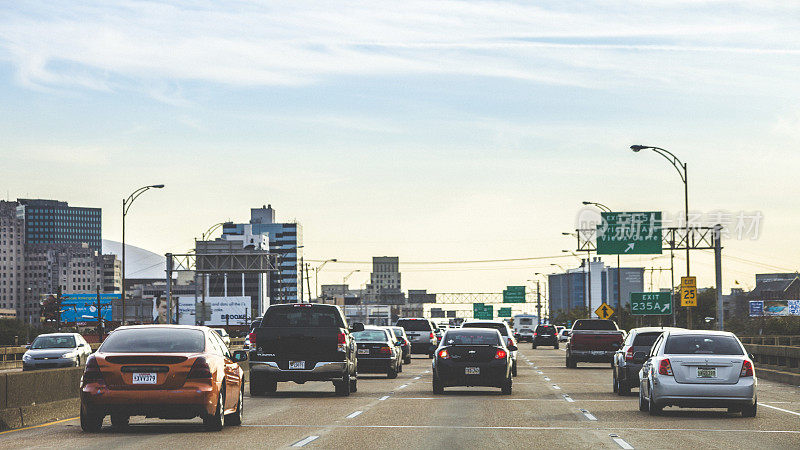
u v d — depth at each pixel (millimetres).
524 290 171375
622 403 25812
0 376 19000
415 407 24250
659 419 21031
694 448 15797
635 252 66812
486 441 16688
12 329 174875
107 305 162000
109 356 17391
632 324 136125
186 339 18047
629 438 17250
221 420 18031
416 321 63625
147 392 17188
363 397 28031
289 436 17344
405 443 16312
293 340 27531
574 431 18438
